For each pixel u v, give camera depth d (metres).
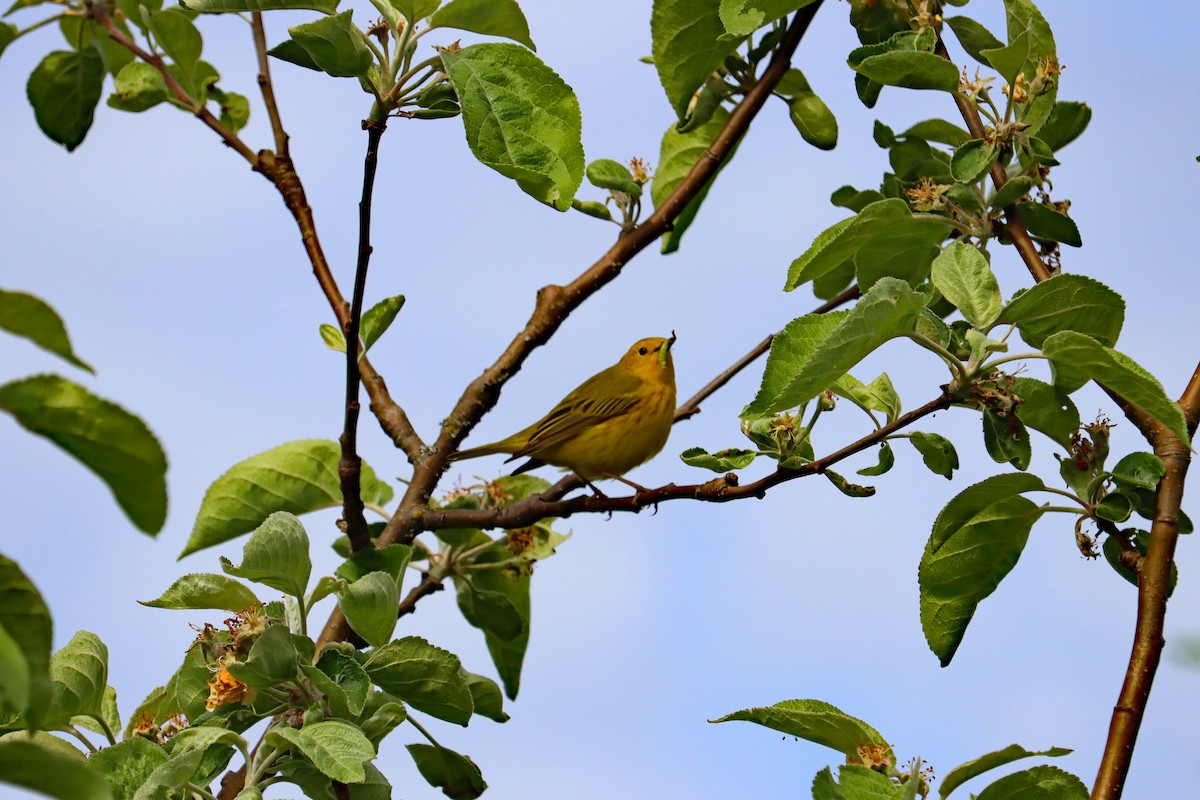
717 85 11.10
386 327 10.66
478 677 10.97
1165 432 9.36
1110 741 7.96
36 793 4.14
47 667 4.76
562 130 9.03
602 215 10.70
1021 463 9.57
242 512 11.49
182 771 8.16
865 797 8.15
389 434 11.05
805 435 9.91
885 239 10.63
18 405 4.33
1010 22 11.46
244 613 9.23
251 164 10.42
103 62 9.22
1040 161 10.95
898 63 10.84
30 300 4.15
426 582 12.33
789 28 10.85
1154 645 8.30
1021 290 8.94
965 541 10.20
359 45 8.98
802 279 10.45
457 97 9.01
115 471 4.48
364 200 9.06
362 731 8.77
